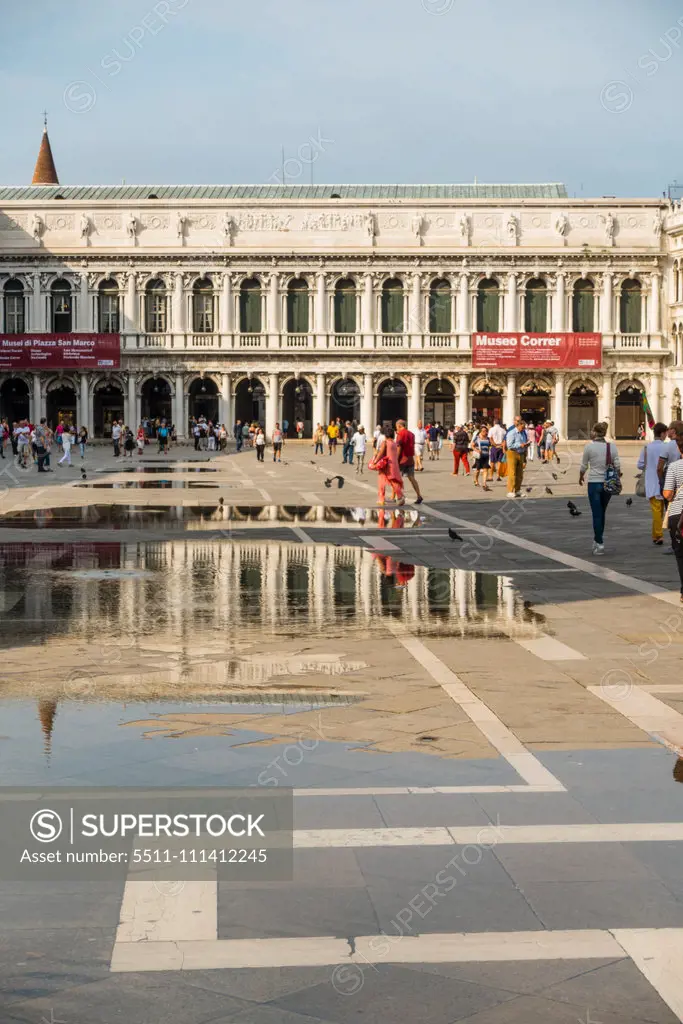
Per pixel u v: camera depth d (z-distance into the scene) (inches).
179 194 6752.0
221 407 6471.5
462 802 571.5
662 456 1601.9
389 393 6501.0
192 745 663.1
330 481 2851.9
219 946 430.0
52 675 834.8
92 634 989.8
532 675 833.5
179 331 6427.2
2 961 421.1
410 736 681.0
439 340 6402.6
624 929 442.0
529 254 6333.7
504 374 6407.5
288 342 6441.9
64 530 1866.4
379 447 2613.2
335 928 442.9
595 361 6240.2
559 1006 392.2
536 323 6402.6
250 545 1648.6
